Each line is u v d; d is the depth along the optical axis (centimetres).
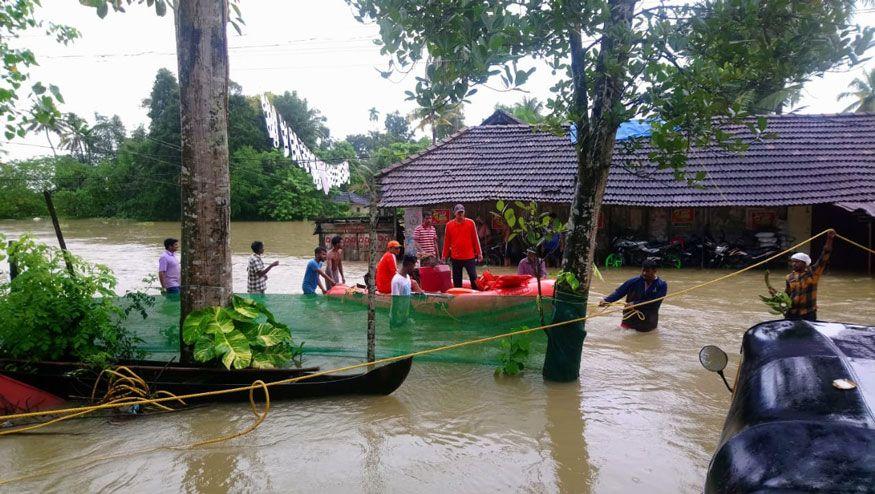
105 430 552
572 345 664
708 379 681
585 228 657
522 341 697
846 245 1719
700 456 493
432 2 543
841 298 1201
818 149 1817
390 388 624
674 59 578
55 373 626
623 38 537
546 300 696
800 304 711
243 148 4206
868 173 1714
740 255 1694
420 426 555
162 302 715
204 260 652
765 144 1839
